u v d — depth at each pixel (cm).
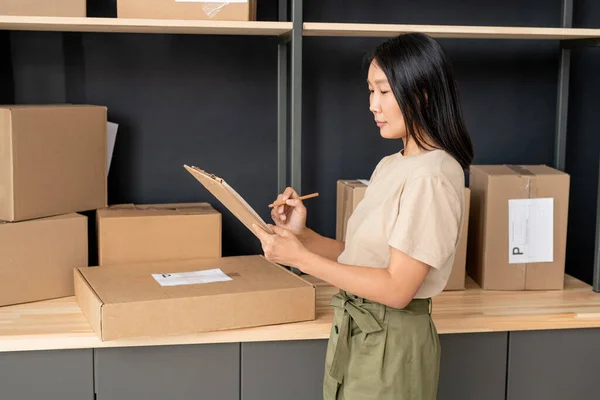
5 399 205
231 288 212
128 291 206
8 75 259
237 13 229
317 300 238
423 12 283
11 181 218
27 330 205
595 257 254
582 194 301
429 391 185
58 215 234
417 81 168
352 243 183
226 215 284
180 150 277
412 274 168
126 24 223
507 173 250
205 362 213
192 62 272
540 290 254
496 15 287
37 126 223
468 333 226
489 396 230
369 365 180
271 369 217
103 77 267
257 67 277
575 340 232
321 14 276
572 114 298
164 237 241
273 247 173
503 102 293
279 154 277
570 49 287
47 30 252
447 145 172
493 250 250
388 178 180
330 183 288
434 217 167
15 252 222
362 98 285
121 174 273
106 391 209
